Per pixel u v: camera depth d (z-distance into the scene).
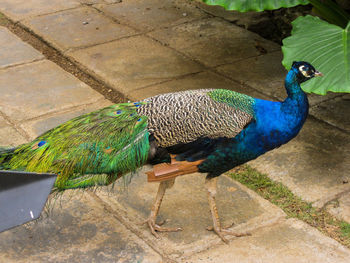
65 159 3.46
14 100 5.95
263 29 7.77
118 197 4.38
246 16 8.12
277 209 4.23
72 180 3.53
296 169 4.78
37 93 6.12
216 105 3.63
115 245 3.83
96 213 4.18
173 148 3.56
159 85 6.27
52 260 3.67
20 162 3.52
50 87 6.27
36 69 6.70
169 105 3.64
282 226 4.05
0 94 6.07
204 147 3.57
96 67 6.72
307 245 3.85
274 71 6.58
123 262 3.66
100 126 3.58
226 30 7.73
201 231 4.00
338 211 4.25
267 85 6.25
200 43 7.35
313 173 4.71
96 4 8.77
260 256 3.73
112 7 8.65
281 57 6.94
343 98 6.01
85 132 3.56
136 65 6.77
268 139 3.70
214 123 3.56
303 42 4.83
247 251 3.78
